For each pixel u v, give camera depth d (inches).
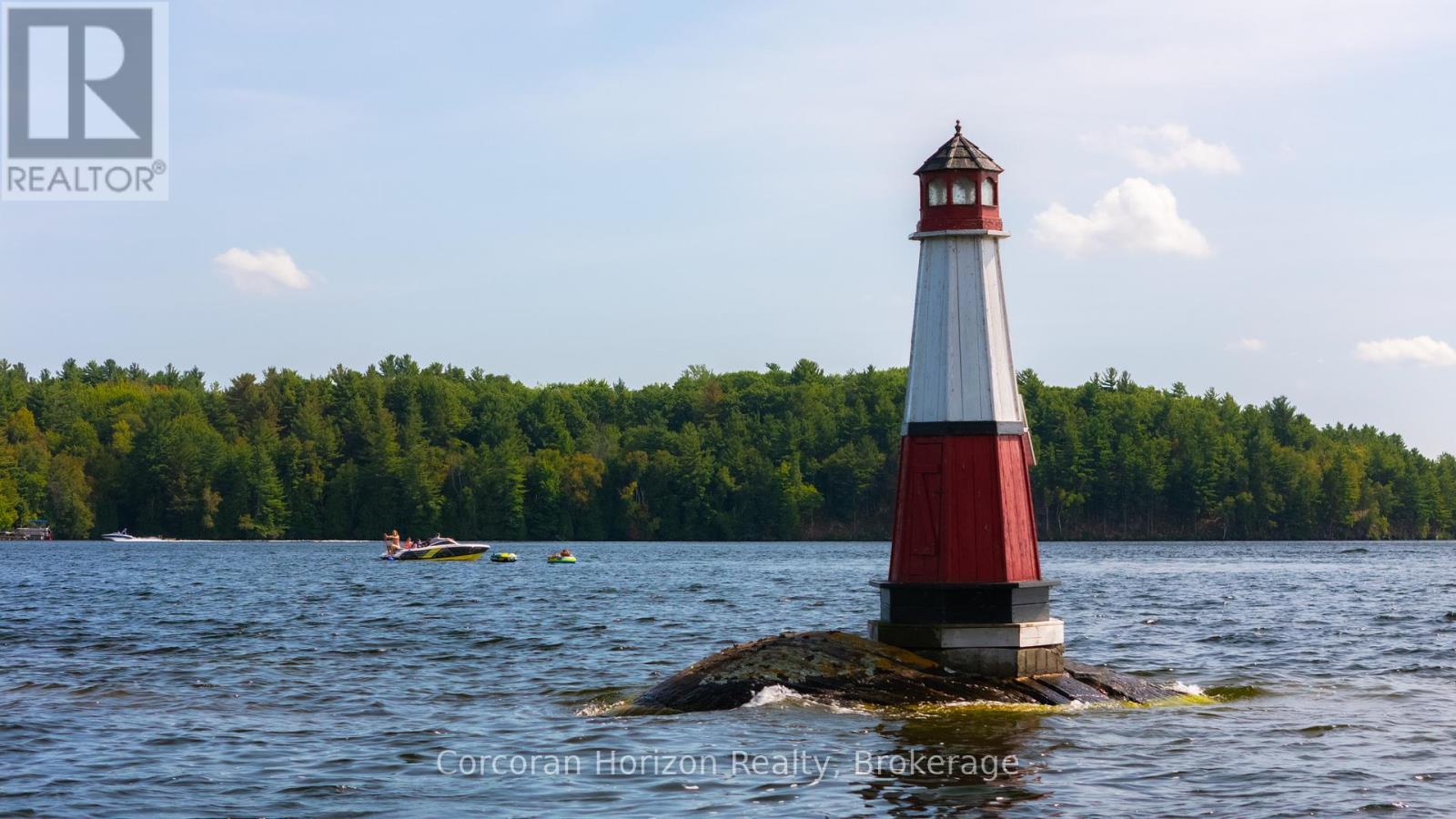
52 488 6939.0
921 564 995.9
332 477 7362.2
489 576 3624.5
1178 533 7662.4
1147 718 967.0
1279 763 824.3
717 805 728.3
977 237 1002.7
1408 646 1534.2
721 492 7490.2
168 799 748.6
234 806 732.7
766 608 2257.6
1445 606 2263.8
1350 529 7701.8
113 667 1322.6
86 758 857.5
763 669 1010.7
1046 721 937.5
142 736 931.3
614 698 1095.0
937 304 1003.9
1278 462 7642.7
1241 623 1863.9
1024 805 725.9
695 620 1964.8
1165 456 7731.3
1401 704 1071.6
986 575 986.7
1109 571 3890.3
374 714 1026.7
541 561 4869.6
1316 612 2094.0
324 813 718.5
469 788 771.4
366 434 7332.7
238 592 2817.4
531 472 7460.6
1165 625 1834.4
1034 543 1012.5
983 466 989.2
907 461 1005.2
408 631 1754.4
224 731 952.9
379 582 3250.5
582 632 1721.2
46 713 1027.3
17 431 7317.9
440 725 973.2
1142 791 756.6
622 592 2778.1
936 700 968.9
